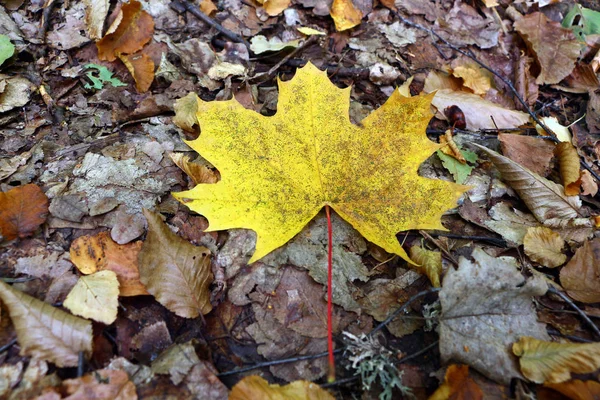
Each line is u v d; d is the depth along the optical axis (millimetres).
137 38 361
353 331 255
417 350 254
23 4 375
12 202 265
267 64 375
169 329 251
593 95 389
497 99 384
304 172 270
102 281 248
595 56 407
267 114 337
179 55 361
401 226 262
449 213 308
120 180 292
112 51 355
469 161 329
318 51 385
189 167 289
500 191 321
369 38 401
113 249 264
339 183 270
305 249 276
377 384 242
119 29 356
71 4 380
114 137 316
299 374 242
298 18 404
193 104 325
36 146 304
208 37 382
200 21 391
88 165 297
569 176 317
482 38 416
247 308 261
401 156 271
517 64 401
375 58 388
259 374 242
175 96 341
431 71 380
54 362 228
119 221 274
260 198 263
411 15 421
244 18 400
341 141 274
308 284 267
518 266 285
